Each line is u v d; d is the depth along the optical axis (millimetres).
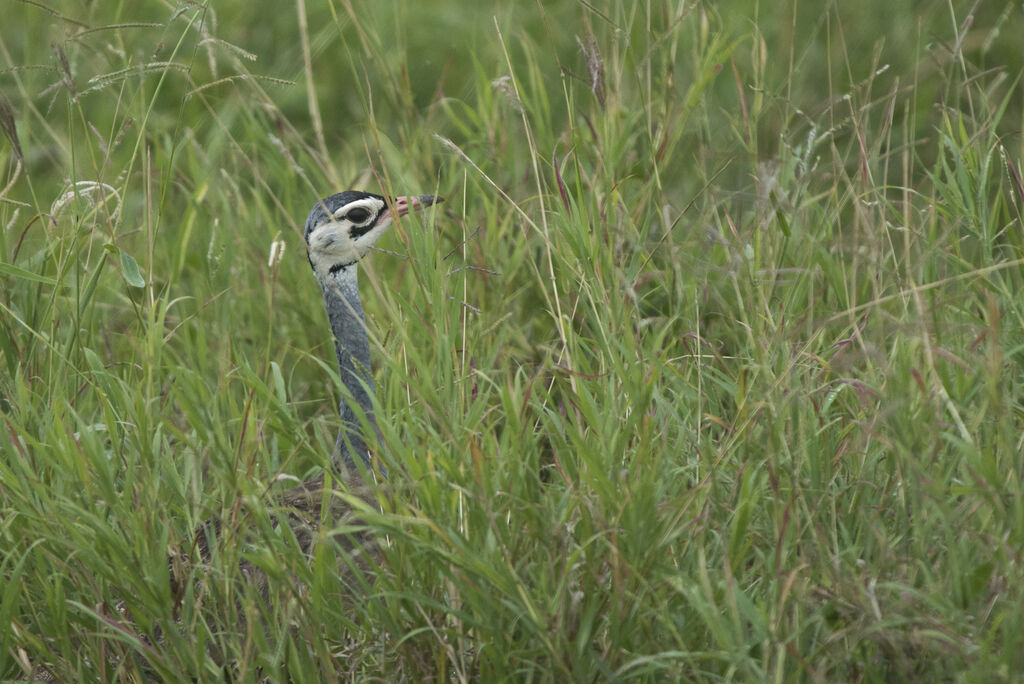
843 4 14188
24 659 7246
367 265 8828
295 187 12883
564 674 6613
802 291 9148
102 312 11148
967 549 6629
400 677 7148
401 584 6926
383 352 8102
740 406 7523
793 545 6750
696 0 10422
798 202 9828
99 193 9891
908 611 6254
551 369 8500
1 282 9328
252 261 11977
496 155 11727
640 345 8234
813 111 11492
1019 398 8109
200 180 12930
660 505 7078
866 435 7188
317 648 6785
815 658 6457
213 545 7230
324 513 7395
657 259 10453
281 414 8180
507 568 6508
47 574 7566
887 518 7195
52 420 8070
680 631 6750
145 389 8492
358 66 15219
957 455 7160
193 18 9594
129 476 7512
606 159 10188
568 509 6984
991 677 5852
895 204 11164
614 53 10648
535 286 10922
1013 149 10586
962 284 8586
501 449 7492
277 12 15984
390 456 7512
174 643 6898
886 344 8602
